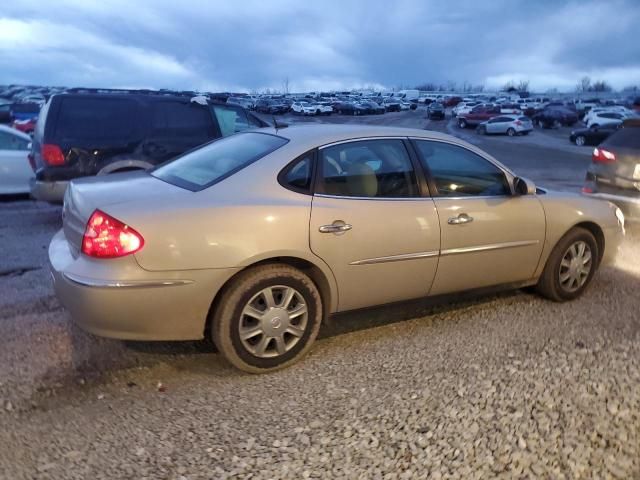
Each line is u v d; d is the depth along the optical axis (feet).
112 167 22.89
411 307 14.37
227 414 9.31
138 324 9.89
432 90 489.26
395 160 12.37
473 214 12.92
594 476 7.66
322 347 12.05
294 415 9.25
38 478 7.61
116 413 9.33
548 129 146.30
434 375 10.61
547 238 14.21
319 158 11.50
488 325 13.24
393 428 8.77
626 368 10.82
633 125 23.34
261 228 10.36
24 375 10.52
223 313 10.33
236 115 27.02
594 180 24.36
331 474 7.69
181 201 10.24
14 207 27.71
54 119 22.17
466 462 7.91
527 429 8.69
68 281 9.93
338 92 378.73
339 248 11.16
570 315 13.92
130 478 7.64
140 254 9.61
